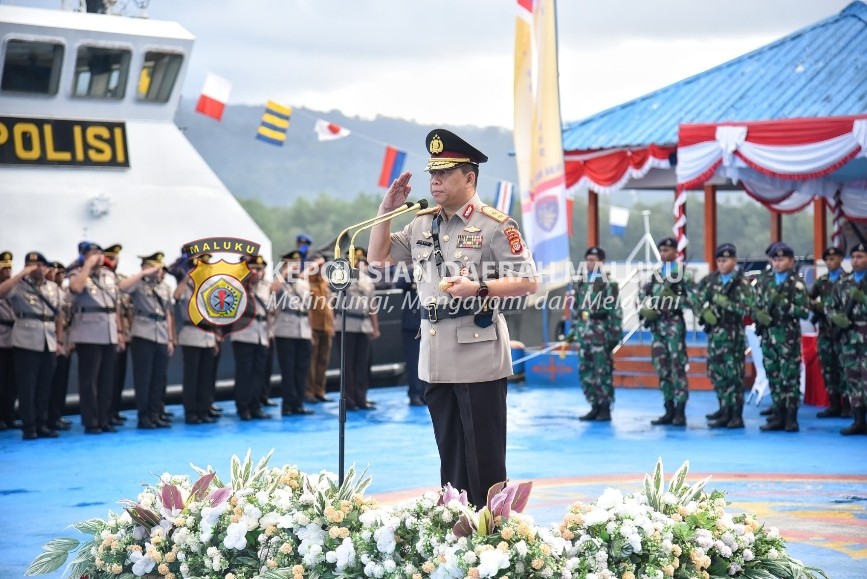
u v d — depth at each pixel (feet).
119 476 64.03
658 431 82.28
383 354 116.98
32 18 92.99
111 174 100.01
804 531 47.44
